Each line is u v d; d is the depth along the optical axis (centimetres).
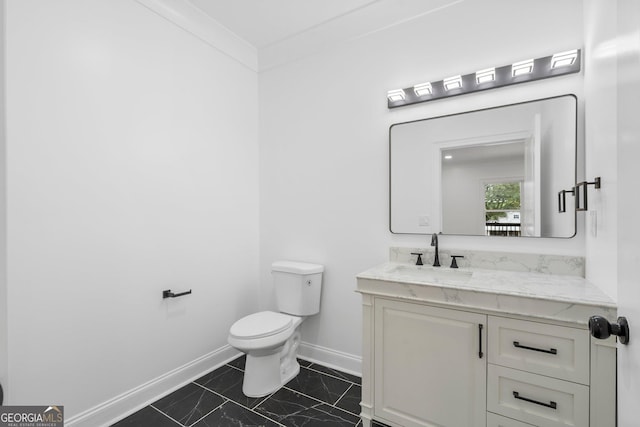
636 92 58
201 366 223
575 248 160
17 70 137
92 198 164
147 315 190
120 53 177
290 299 232
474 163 185
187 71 216
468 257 186
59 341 150
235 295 253
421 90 198
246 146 265
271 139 269
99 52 167
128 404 178
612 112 116
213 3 210
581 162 157
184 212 213
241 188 260
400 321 155
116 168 175
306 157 249
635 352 59
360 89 224
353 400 191
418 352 150
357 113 225
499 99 179
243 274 260
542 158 167
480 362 135
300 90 252
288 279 233
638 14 56
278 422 170
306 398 194
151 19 194
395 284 154
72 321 155
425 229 200
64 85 152
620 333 65
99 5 167
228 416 175
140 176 187
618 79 69
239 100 258
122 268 177
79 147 158
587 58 150
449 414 143
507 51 177
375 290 161
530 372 125
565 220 161
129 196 181
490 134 181
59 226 150
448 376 143
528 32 171
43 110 145
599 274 133
